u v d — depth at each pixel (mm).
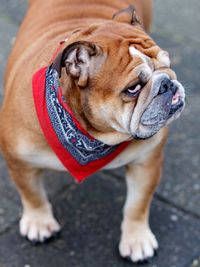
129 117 2230
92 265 2859
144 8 3420
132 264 2859
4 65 4203
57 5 2996
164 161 3422
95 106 2260
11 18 4766
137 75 2156
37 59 2639
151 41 2303
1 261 2887
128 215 2902
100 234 3010
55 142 2482
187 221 3064
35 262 2879
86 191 3244
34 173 2768
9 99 2639
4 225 3062
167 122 2283
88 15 2910
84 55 2203
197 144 3545
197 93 3965
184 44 4480
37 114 2453
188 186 3256
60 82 2324
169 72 2244
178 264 2850
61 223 3072
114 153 2559
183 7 4961
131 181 2801
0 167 3385
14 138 2588
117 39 2238
